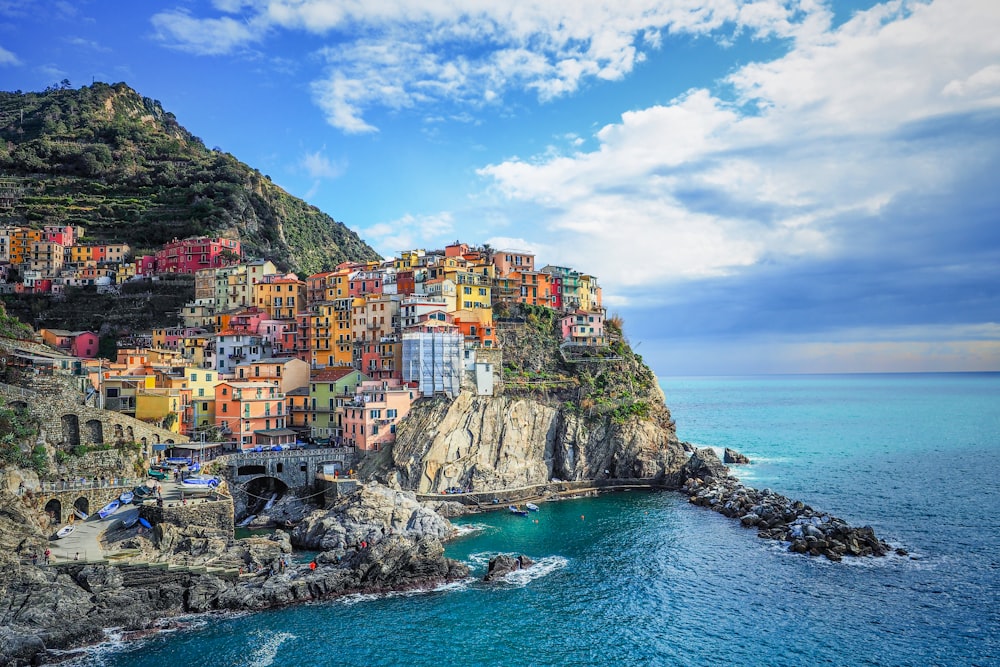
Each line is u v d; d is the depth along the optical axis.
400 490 121.31
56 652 69.56
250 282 187.00
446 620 79.62
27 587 73.69
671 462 151.88
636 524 119.31
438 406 138.88
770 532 111.12
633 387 164.38
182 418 132.75
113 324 181.62
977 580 90.44
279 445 134.12
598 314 181.00
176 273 198.88
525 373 159.50
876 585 89.38
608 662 70.62
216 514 96.62
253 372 149.62
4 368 105.56
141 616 77.06
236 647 72.12
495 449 142.50
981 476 161.50
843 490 145.62
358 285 178.12
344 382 141.75
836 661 70.25
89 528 92.69
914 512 125.75
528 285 185.62
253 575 87.81
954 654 71.06
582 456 149.12
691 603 84.56
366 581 88.00
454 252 194.88
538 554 103.00
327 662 69.56
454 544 107.69
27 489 91.56
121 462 106.31
